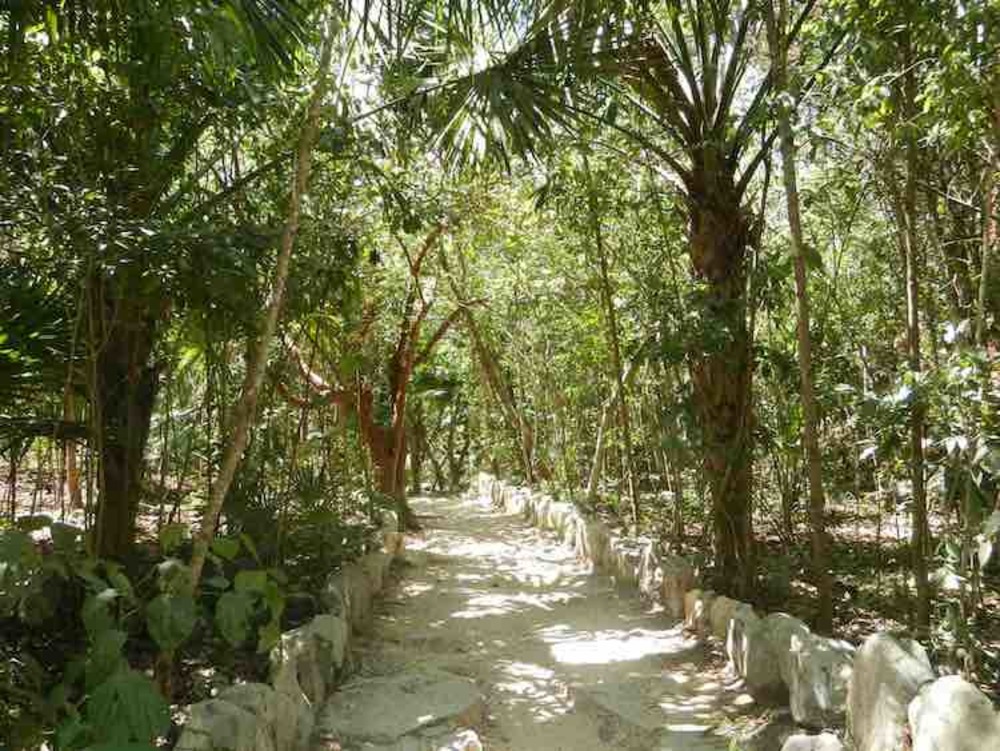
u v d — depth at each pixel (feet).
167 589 8.40
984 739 7.95
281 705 10.61
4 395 11.41
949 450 11.19
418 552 27.09
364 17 12.32
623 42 15.92
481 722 12.97
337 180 16.75
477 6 14.21
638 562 20.92
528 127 15.21
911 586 16.61
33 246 11.62
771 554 20.54
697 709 12.88
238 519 16.93
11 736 7.64
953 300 14.83
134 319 13.58
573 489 34.06
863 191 16.58
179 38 10.46
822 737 9.73
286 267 9.95
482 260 35.50
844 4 12.77
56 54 11.49
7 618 12.20
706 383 17.34
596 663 15.37
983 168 15.55
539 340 35.63
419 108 16.58
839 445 21.65
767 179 16.63
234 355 20.43
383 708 12.83
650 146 17.33
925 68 12.56
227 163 18.66
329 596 15.80
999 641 12.59
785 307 20.02
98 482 12.62
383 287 29.14
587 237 21.57
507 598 21.07
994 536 11.04
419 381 48.37
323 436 22.39
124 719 6.88
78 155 11.62
